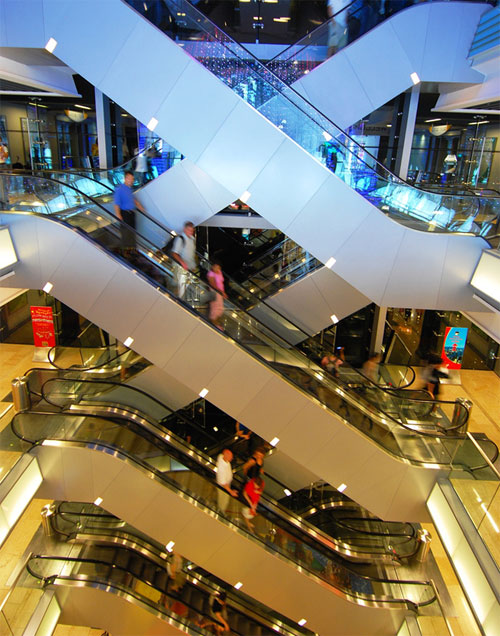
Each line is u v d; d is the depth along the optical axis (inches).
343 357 553.9
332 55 354.9
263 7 463.8
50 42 258.5
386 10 354.3
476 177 522.6
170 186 368.5
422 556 378.6
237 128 268.4
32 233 277.1
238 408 311.7
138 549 376.8
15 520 259.1
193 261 366.9
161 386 391.5
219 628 366.0
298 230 288.8
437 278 299.6
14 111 541.3
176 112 266.4
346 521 430.0
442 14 330.0
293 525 374.0
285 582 336.5
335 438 312.7
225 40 320.2
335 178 276.7
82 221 306.7
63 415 318.3
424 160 534.9
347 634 353.4
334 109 356.2
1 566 350.3
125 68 260.4
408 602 337.1
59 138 555.2
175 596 365.4
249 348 305.4
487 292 279.6
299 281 398.9
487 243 291.7
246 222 462.6
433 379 470.3
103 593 327.3
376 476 317.7
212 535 323.6
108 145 521.3
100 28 254.7
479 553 243.0
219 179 278.4
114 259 279.7
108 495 315.3
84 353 492.7
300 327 415.2
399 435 331.3
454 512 272.8
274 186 278.8
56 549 365.7
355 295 399.5
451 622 336.8
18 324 564.4
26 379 358.0
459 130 519.8
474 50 327.9
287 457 401.1
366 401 344.2
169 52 256.5
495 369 542.9
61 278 284.8
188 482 330.6
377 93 350.9
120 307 288.0
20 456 292.4
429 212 339.0
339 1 456.8
